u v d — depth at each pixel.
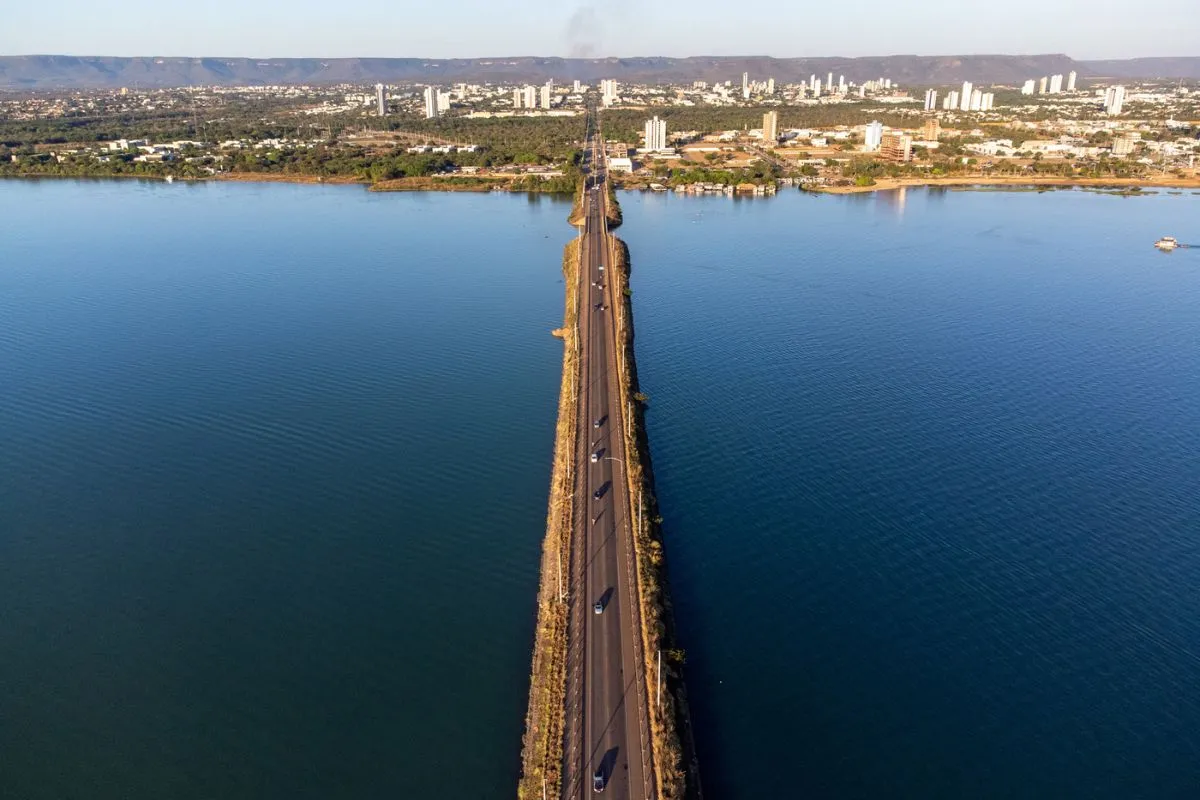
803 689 126.62
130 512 174.25
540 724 113.88
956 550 160.00
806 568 154.88
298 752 116.19
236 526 169.25
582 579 142.12
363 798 109.56
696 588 148.88
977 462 192.62
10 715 122.62
